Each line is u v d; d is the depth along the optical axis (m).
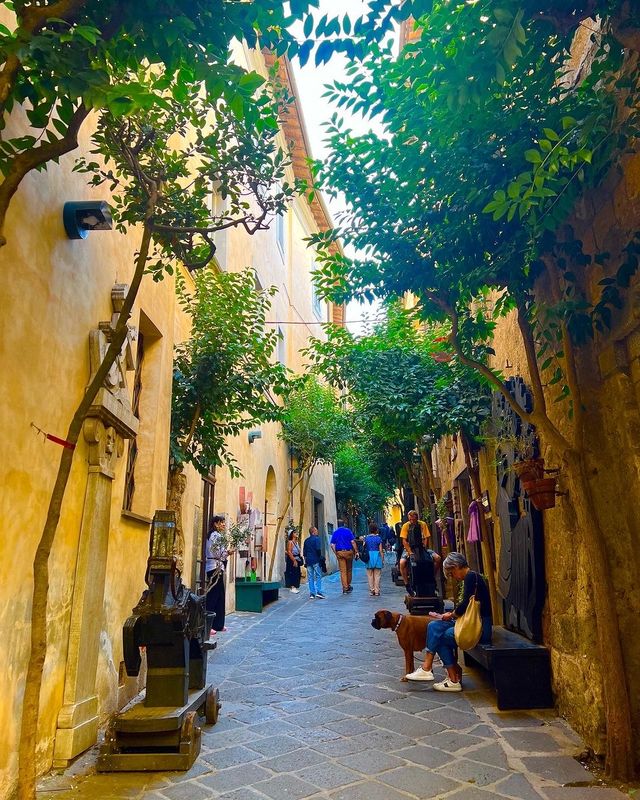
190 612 4.63
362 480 35.34
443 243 5.09
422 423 9.75
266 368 8.59
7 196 3.04
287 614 12.10
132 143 4.90
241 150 4.65
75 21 3.01
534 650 5.42
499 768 4.01
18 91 3.00
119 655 5.43
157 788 3.74
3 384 3.51
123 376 5.32
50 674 4.05
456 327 5.20
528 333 4.60
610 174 4.32
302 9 3.04
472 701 5.64
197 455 9.06
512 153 4.37
